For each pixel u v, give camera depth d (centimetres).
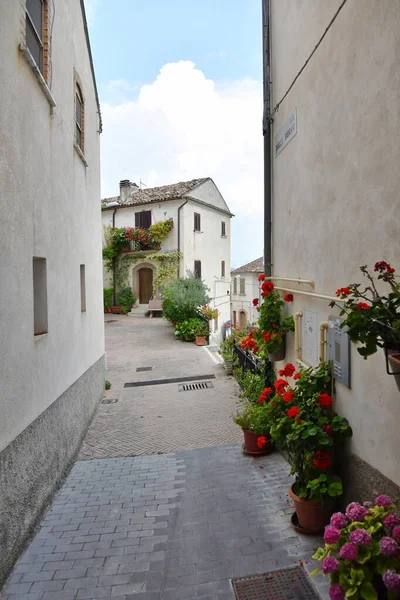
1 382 324
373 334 216
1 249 330
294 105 466
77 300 642
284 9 506
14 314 357
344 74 330
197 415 751
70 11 621
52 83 505
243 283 2875
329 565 217
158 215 2398
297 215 463
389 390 272
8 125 350
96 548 353
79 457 586
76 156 657
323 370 371
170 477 500
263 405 519
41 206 451
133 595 290
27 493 373
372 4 282
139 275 2527
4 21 343
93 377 781
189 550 341
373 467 295
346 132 329
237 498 426
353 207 320
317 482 329
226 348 1096
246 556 325
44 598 292
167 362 1246
